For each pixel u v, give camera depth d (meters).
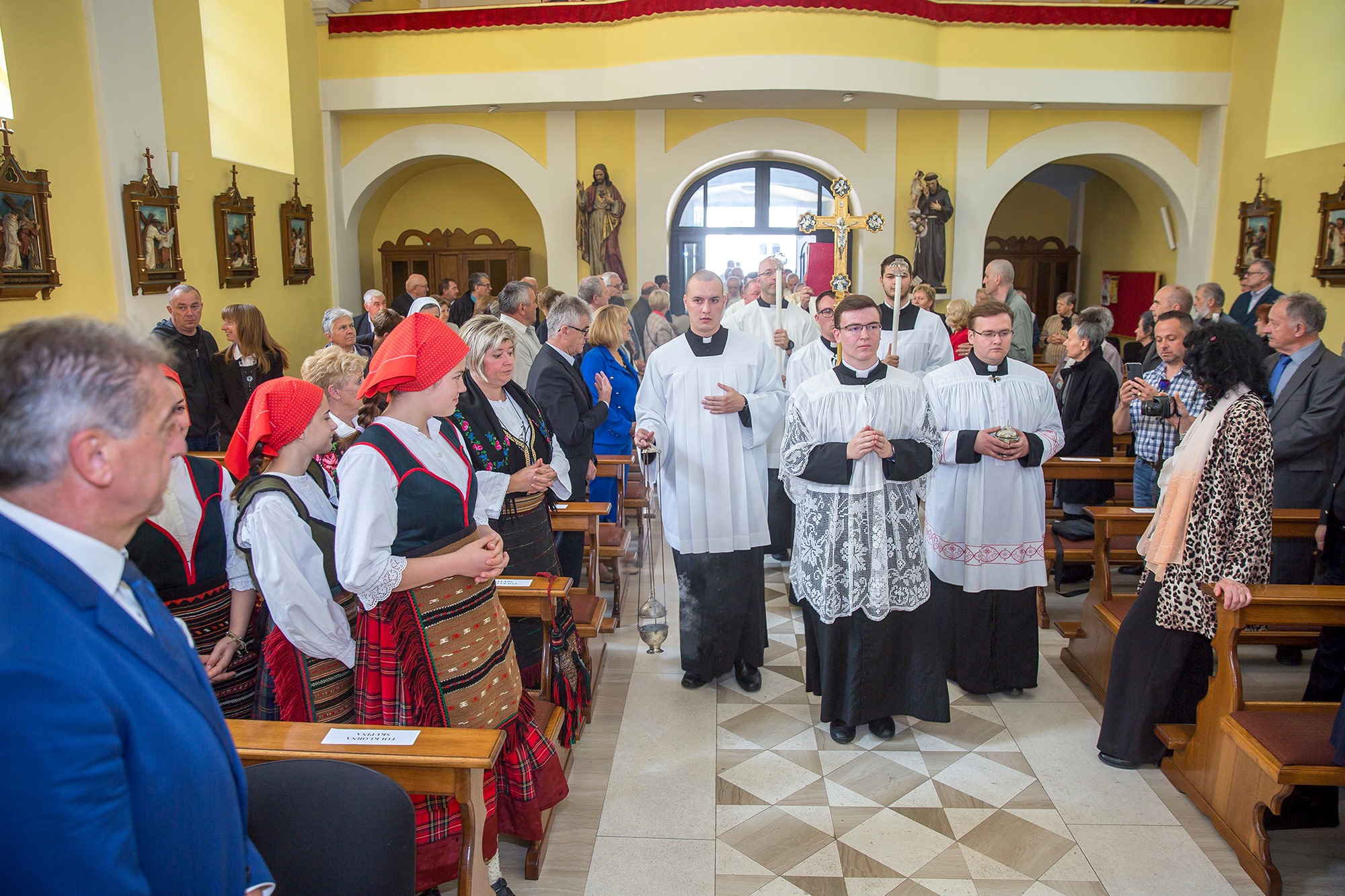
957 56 10.03
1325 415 4.09
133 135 6.92
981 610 3.85
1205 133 10.68
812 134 10.79
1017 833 2.97
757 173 11.64
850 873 2.76
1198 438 3.08
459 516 2.39
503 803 2.69
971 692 3.95
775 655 4.41
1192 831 2.99
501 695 2.50
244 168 8.74
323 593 2.45
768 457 5.56
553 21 9.97
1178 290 5.03
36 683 1.00
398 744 2.07
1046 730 3.66
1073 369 5.28
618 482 5.03
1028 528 3.79
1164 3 10.70
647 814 3.07
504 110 10.71
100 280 6.63
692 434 3.84
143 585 1.22
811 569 3.50
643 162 10.85
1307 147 9.11
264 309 9.18
